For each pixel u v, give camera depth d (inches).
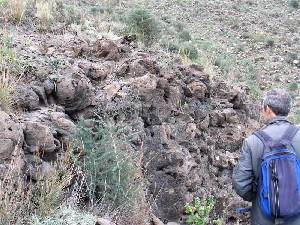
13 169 143.7
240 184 145.0
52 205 146.8
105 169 169.0
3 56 199.8
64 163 161.5
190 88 276.8
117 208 165.8
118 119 213.0
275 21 1023.6
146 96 233.9
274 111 147.7
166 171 218.2
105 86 227.5
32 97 182.5
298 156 141.4
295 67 750.5
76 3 586.9
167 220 210.5
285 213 134.4
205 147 252.2
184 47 476.1
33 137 162.6
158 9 968.3
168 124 241.6
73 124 179.8
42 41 256.1
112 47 261.3
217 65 567.8
